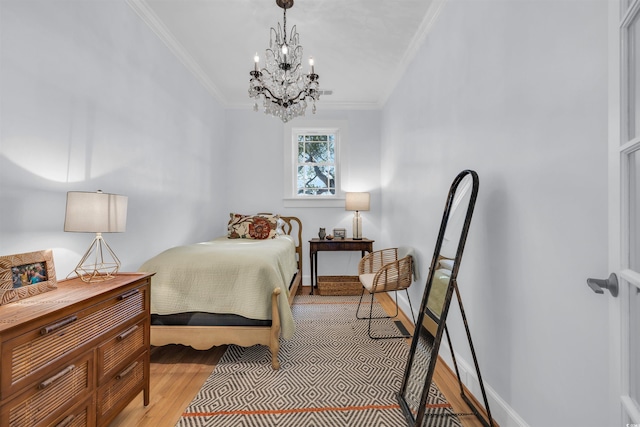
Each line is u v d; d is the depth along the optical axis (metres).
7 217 1.30
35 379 0.97
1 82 1.28
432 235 2.30
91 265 1.75
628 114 0.73
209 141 3.65
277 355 1.98
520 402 1.30
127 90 2.12
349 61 3.03
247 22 2.42
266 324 2.02
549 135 1.14
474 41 1.69
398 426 1.47
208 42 2.71
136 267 2.21
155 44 2.47
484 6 1.59
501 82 1.44
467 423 1.48
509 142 1.38
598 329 0.94
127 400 1.42
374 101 4.14
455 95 1.92
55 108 1.54
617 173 0.75
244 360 2.10
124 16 2.08
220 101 4.00
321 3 2.19
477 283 1.62
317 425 1.47
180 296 2.00
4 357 0.88
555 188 1.11
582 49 1.00
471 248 1.68
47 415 1.01
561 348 1.09
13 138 1.33
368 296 3.74
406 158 2.99
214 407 1.60
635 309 0.72
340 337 2.51
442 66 2.12
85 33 1.73
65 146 1.60
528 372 1.25
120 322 1.37
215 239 3.42
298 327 2.73
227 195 4.21
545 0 1.16
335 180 4.33
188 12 2.29
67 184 1.61
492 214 1.50
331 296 3.73
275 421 1.50
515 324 1.33
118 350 1.36
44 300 1.13
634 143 0.67
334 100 4.11
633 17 0.69
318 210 4.22
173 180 2.78
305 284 4.19
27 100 1.39
